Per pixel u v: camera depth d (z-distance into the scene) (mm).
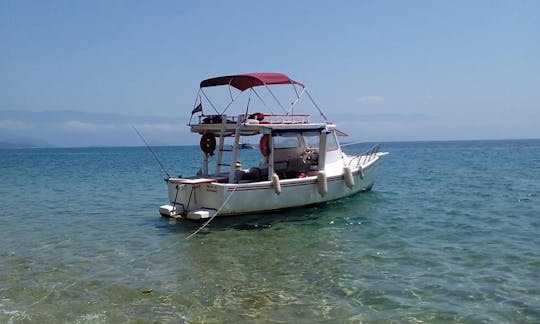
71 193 22781
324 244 11344
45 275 9219
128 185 26547
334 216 14711
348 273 9023
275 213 14656
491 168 34750
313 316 7059
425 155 65500
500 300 7484
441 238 11695
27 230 13617
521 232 12164
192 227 13547
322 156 16016
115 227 13914
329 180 15711
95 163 55125
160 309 7406
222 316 7094
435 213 15234
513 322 6695
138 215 16016
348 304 7492
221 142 15531
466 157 56062
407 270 9109
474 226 13047
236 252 10766
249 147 15516
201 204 14117
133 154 94875
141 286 8500
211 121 15398
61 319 7078
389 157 59250
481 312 7059
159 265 9867
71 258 10500
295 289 8219
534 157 52062
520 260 9570
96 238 12469
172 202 14953
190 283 8633
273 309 7344
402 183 24719
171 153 100938
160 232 13086
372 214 15055
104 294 8109
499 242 11125
